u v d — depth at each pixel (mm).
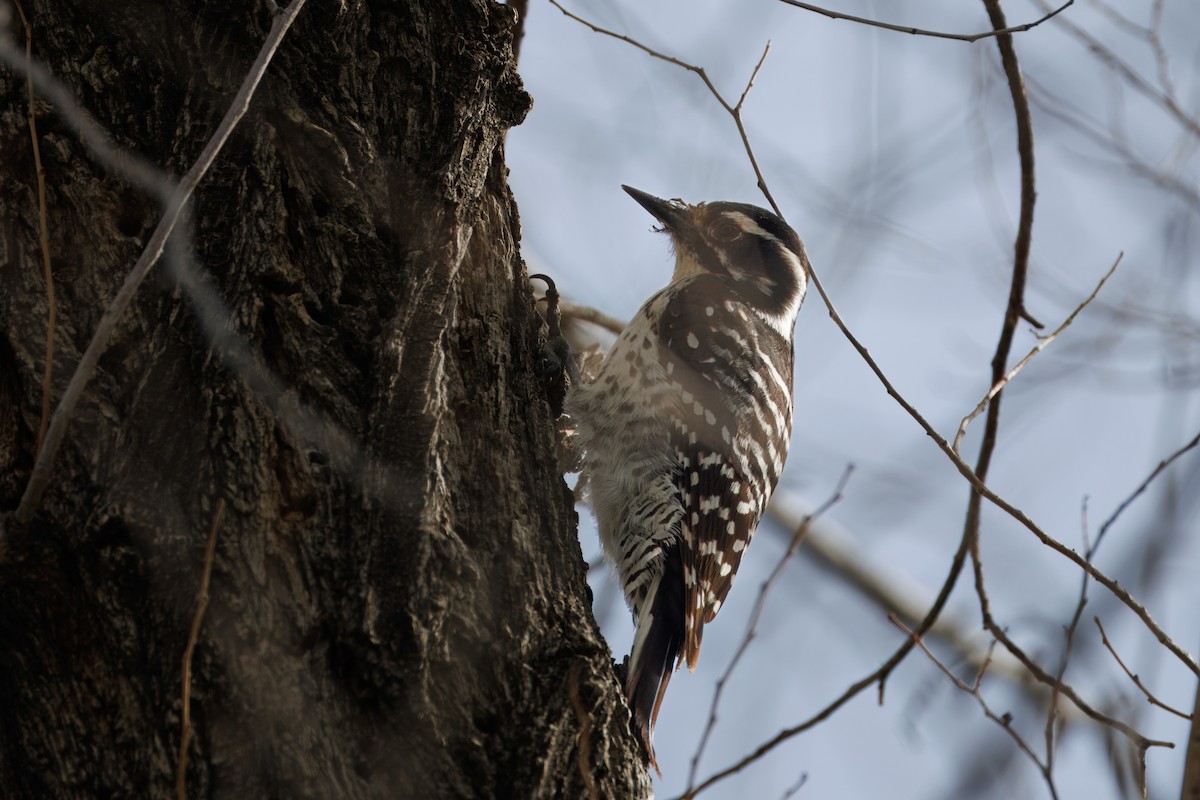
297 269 6434
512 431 7289
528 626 6398
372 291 6648
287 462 6020
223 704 5582
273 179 6504
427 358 6492
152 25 6715
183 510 5812
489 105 7562
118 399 5980
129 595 5734
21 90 6473
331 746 5617
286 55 6832
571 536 7164
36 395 5961
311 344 6309
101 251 6305
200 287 6180
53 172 6387
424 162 7145
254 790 5496
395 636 5867
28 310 6121
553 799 5938
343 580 5887
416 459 6250
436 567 6125
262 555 5793
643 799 6340
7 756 5836
